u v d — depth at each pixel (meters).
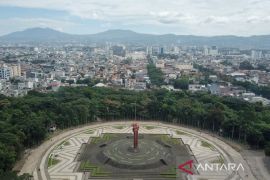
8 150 192.25
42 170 196.75
